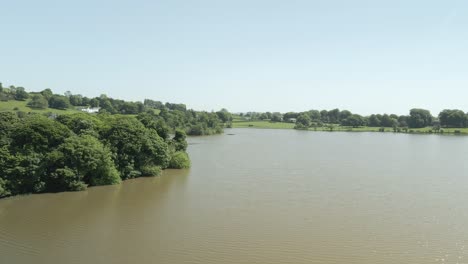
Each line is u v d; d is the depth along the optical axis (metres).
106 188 56.94
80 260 32.00
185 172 71.88
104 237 37.16
